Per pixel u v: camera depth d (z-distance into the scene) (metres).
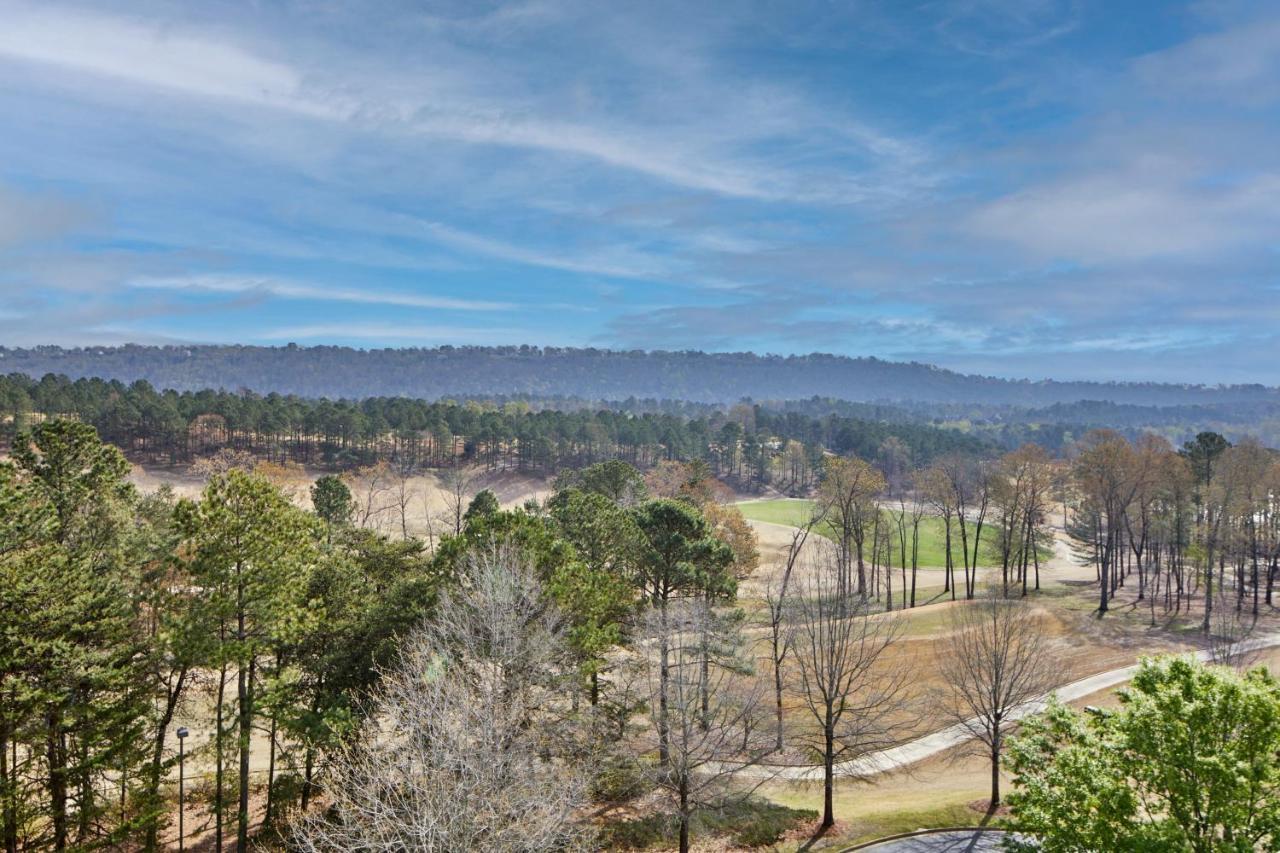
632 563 38.22
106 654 24.97
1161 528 68.12
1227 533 63.62
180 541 27.62
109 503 31.20
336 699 27.61
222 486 27.14
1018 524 79.88
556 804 19.38
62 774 25.17
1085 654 49.72
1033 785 16.97
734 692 30.17
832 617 32.44
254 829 30.27
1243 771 13.92
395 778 19.81
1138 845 13.95
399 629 28.27
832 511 73.31
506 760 18.83
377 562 36.38
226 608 25.88
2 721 22.95
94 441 31.20
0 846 23.84
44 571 23.66
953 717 39.62
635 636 30.27
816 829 28.58
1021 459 70.75
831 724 29.95
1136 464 65.25
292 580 27.61
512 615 24.86
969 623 43.78
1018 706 31.16
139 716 27.16
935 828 27.97
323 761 27.16
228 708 27.70
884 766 35.69
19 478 29.73
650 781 27.58
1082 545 94.94
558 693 27.23
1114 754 16.16
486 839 16.67
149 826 27.00
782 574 59.94
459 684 21.42
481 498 61.50
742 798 29.91
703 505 66.88
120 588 27.02
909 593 77.44
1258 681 15.35
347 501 67.44
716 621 32.50
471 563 27.86
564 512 41.12
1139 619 58.59
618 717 30.66
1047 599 66.94
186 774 35.19
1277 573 78.75
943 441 189.25
